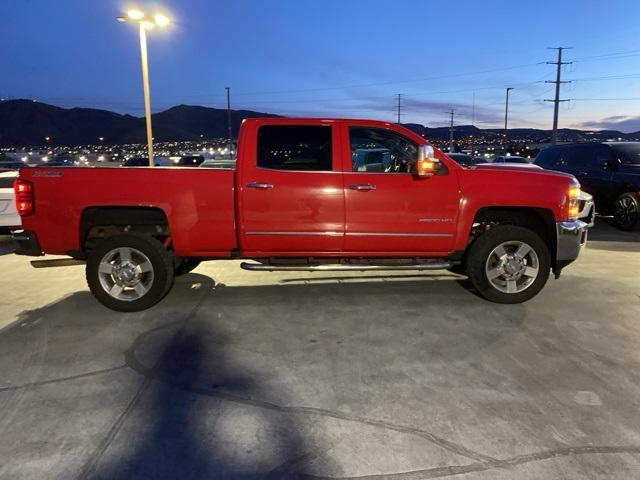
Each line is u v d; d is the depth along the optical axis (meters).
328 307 5.20
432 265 5.25
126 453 2.73
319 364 3.84
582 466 2.61
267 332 4.51
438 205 5.09
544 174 5.26
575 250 5.25
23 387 3.50
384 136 5.19
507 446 2.78
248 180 4.98
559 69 54.53
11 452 2.74
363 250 5.18
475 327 4.61
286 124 5.09
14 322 4.83
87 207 4.94
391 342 4.27
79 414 3.14
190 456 2.71
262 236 5.07
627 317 4.88
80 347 4.20
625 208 10.42
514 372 3.70
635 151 10.91
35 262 5.13
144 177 4.96
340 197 5.02
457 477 2.53
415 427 2.97
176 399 3.32
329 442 2.83
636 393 3.38
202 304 5.33
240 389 3.45
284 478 2.53
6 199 9.06
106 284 5.06
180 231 5.01
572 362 3.87
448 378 3.60
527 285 5.24
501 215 5.45
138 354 4.05
